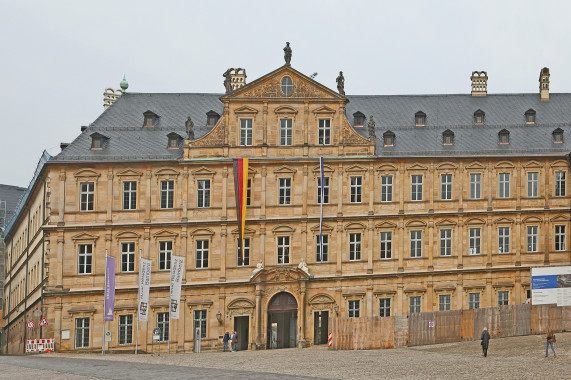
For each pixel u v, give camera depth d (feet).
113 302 279.69
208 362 222.69
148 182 300.81
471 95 342.85
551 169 321.11
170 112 320.50
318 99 309.01
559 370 184.03
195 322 299.17
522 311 286.46
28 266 348.59
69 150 299.58
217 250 302.04
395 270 310.86
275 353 262.06
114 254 297.33
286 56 308.81
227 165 304.09
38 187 322.14
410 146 315.99
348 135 310.86
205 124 318.65
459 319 280.51
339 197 308.81
